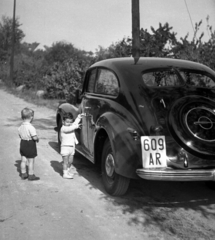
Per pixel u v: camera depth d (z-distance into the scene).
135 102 4.66
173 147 4.33
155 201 4.87
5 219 4.13
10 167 6.28
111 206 4.62
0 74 37.81
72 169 6.30
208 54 9.31
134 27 9.84
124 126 4.55
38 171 6.09
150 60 5.55
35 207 4.50
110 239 3.72
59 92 19.23
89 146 5.84
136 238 3.75
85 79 6.61
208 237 3.82
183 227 4.06
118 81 5.09
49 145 8.27
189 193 5.24
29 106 16.58
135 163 4.35
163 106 4.61
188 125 4.35
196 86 5.21
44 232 3.83
